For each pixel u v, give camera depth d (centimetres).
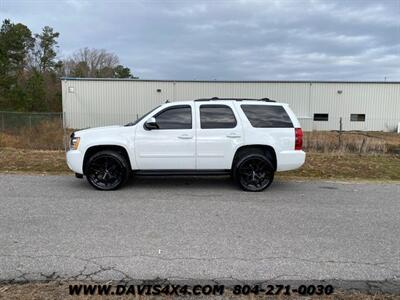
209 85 3148
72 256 366
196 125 678
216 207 565
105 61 6612
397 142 1595
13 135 1716
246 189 684
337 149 1412
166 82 3147
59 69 6034
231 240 420
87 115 3166
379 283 321
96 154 670
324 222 496
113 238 420
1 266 341
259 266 350
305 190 705
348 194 675
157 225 470
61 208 544
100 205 564
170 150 675
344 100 3191
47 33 5856
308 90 3170
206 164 683
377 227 479
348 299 293
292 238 430
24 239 412
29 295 289
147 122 670
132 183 743
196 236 431
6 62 4106
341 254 384
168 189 691
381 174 915
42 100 4178
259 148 697
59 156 1108
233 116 684
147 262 355
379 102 3195
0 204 561
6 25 4878
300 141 689
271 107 698
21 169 898
